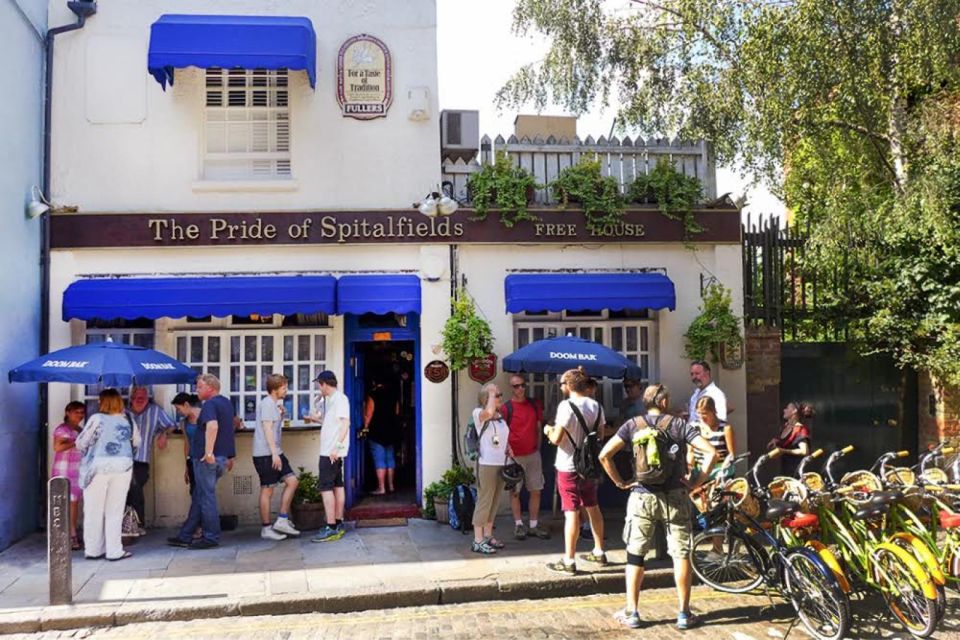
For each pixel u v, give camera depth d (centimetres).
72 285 912
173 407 956
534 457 858
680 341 1012
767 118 902
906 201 895
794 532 635
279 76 1000
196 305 900
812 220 1046
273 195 971
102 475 775
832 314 1033
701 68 1006
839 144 994
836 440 1032
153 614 638
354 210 973
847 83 896
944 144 905
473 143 1056
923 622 575
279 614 655
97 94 957
